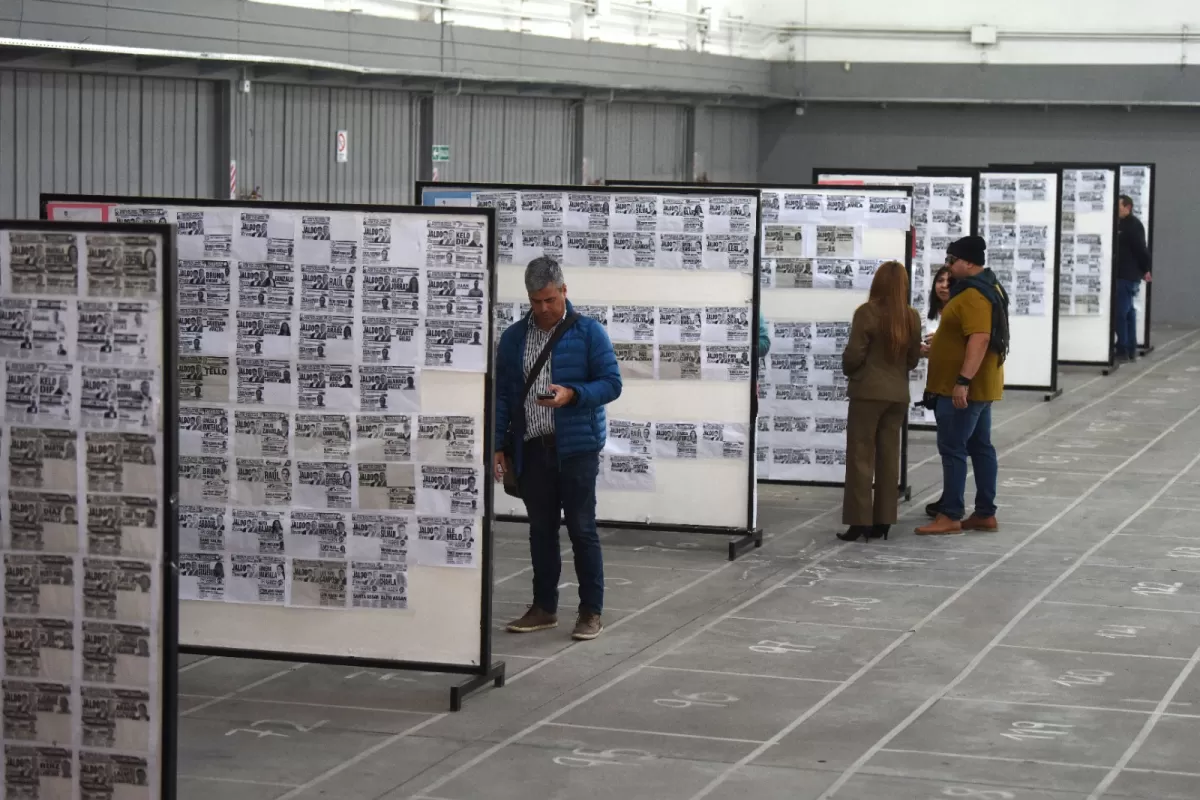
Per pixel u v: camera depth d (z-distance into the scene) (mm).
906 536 11219
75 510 5602
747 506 10633
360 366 7531
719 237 10430
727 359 10547
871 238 12102
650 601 9344
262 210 7590
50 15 13891
